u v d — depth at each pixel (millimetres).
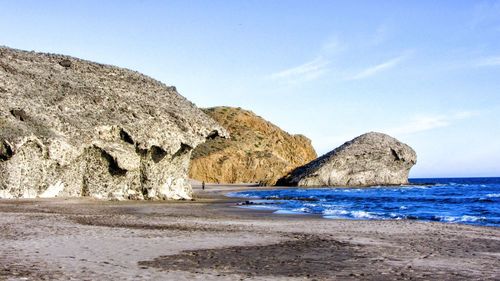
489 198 48469
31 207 23047
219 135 44688
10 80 34906
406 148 105438
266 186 99438
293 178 98875
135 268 8047
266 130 146625
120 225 15898
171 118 40156
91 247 10328
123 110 37719
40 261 8312
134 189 36156
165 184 38562
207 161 114812
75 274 7203
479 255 10586
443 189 84250
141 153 36312
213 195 57906
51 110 33750
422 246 12008
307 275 7891
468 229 16797
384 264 9141
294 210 28906
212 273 7852
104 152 33781
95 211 22531
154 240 11992
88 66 42781
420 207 34062
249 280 7320
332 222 19500
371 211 29000
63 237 11828
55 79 38062
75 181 32656
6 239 11188
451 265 9125
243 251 10609
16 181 28672
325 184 98438
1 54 38688
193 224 17344
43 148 30062
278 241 12539
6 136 28469
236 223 18469
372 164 102625
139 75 46000
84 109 35812
